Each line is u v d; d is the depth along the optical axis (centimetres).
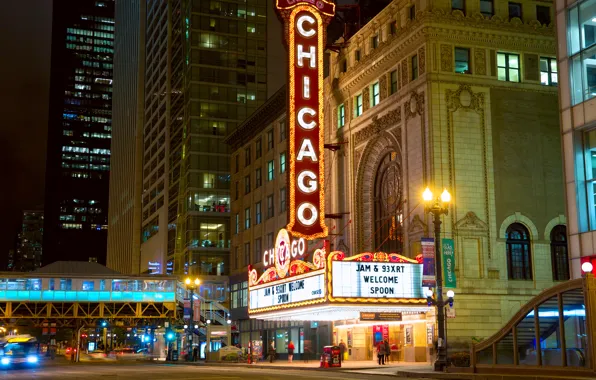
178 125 13700
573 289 3041
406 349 5228
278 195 7862
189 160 12469
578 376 2914
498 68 5250
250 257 8638
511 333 3391
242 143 9150
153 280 8806
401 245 5428
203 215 12250
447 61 5128
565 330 3078
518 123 5212
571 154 3878
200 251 12075
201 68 12850
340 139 6366
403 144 5344
